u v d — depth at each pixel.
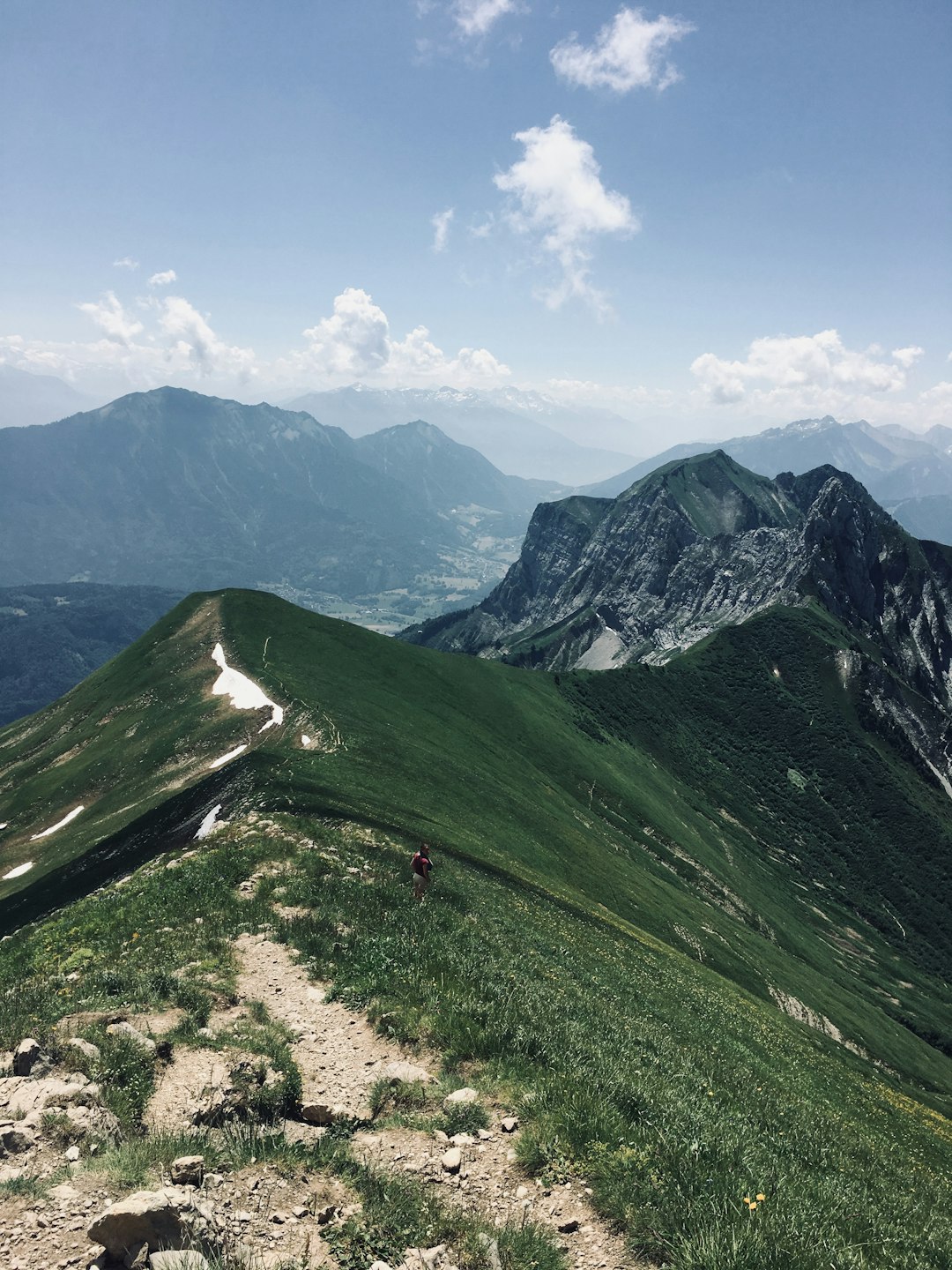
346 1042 13.77
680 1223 8.88
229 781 51.78
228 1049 12.65
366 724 74.00
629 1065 15.02
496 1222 8.81
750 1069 24.73
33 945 20.16
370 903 22.83
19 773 87.12
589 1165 9.96
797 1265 8.30
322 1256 7.96
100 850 53.03
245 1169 9.36
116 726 88.50
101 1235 7.31
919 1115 38.16
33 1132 9.30
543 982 20.86
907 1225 12.32
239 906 21.55
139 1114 10.39
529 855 61.84
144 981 15.20
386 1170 9.66
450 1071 12.70
